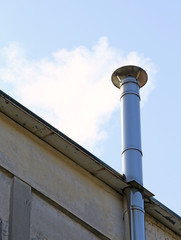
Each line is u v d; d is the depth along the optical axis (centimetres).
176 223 1416
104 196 1320
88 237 1253
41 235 1173
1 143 1191
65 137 1265
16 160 1199
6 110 1215
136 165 1371
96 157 1304
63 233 1212
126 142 1400
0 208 1140
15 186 1173
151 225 1388
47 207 1211
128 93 1459
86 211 1269
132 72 1478
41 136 1253
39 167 1229
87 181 1302
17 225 1143
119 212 1329
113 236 1291
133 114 1435
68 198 1248
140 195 1339
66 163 1280
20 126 1234
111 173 1316
